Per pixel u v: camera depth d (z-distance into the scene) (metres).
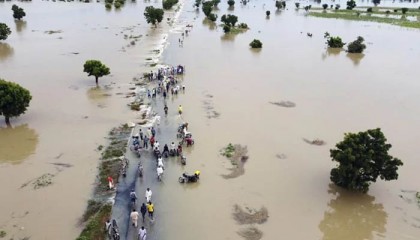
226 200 27.11
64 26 91.06
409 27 99.56
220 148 34.31
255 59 65.19
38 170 30.53
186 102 45.06
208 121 39.97
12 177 29.48
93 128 37.97
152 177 29.81
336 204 26.97
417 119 41.78
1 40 75.94
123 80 52.59
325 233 24.22
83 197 27.14
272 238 23.61
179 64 60.88
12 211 25.50
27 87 49.16
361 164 26.70
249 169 31.09
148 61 62.12
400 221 25.41
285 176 30.22
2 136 36.19
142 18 105.94
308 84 52.62
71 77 53.62
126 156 32.78
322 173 30.67
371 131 27.22
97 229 23.52
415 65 63.56
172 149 32.91
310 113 42.59
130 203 26.61
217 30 92.81
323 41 82.31
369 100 47.19
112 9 121.81
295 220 25.31
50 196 27.17
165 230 24.00
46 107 43.03
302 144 35.44
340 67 61.69
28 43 73.50
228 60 64.06
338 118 41.47
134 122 39.53
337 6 135.12
